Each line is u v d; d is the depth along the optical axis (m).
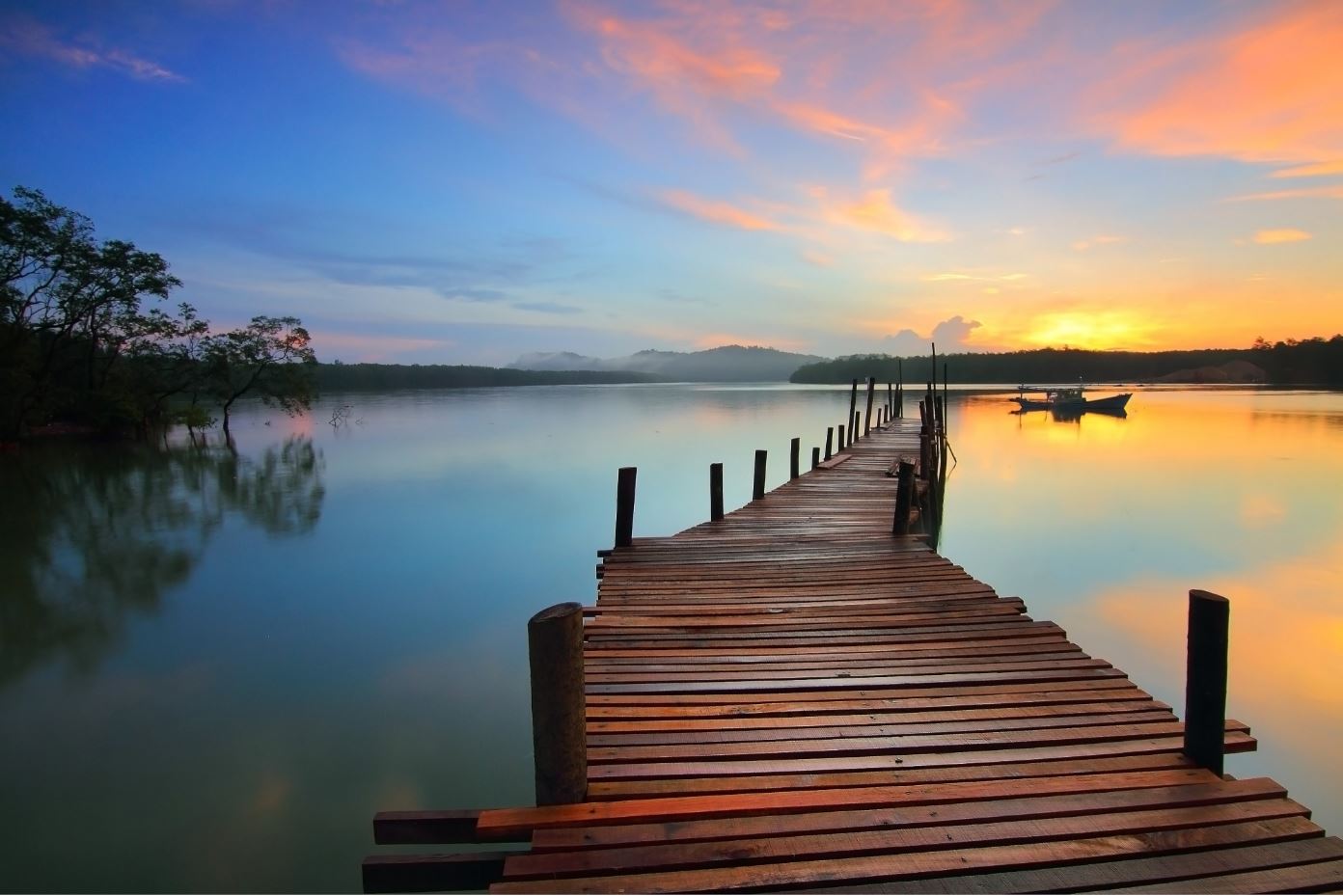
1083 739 2.91
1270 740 5.14
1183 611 7.89
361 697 5.74
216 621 7.65
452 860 2.36
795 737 2.94
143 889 3.50
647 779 2.63
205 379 33.44
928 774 2.64
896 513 7.39
